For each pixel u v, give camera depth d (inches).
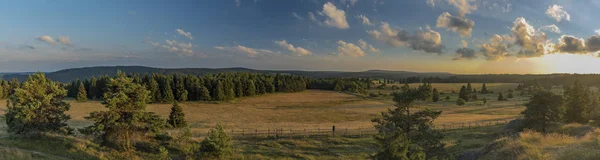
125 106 1061.8
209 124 2161.7
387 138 642.8
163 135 1246.3
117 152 1060.5
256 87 4918.8
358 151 1257.4
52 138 1068.5
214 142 920.3
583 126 1115.3
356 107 3646.7
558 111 1194.0
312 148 1321.4
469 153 877.8
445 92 5753.0
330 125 2096.5
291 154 1224.2
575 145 674.8
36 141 1011.3
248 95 4731.8
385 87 6643.7
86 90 4571.9
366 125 2102.6
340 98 4653.1
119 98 1024.2
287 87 5398.6
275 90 5482.3
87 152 1016.9
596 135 836.6
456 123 2030.0
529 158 641.6
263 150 1277.1
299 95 4970.5
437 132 771.4
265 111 3201.3
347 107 3646.7
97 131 1039.6
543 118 1206.3
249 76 5634.8
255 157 1159.0
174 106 1817.2
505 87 6594.5
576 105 1551.4
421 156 633.6
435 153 756.6
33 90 1040.8
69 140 1080.2
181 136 1266.0
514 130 1316.4
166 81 4030.5
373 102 4210.1
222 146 937.5
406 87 803.4
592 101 1641.2
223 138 949.2
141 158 1043.9
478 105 3786.9
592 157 541.6
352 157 1169.4
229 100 4215.1
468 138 1374.3
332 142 1405.0
